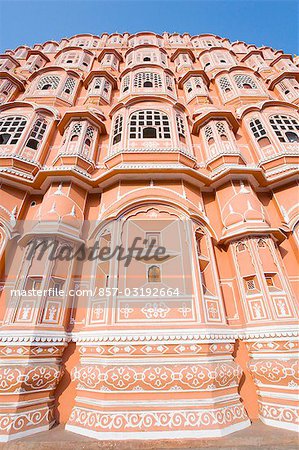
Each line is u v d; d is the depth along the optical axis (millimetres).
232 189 8016
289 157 8953
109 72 15508
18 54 19016
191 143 10047
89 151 9477
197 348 5160
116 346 5125
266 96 12945
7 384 4863
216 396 4914
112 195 7801
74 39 20234
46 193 8062
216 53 17500
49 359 5492
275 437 4477
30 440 4422
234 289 6781
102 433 4402
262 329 5711
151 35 20562
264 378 5395
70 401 5414
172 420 4559
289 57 16891
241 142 10648
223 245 7488
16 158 8523
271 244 6703
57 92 12820
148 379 4836
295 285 7156
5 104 10742
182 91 14539
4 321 5715
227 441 4359
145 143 9078
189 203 7398
